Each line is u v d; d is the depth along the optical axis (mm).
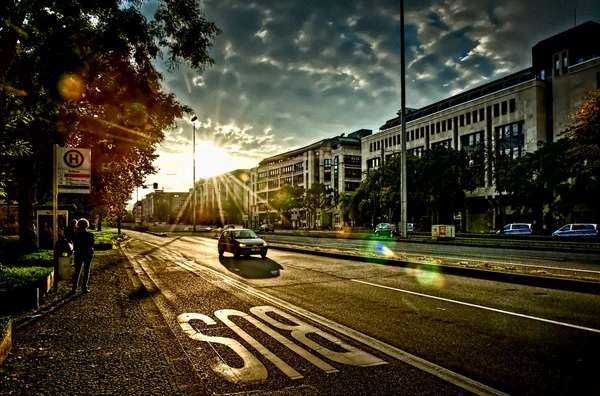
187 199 162125
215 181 140625
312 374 4359
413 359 4773
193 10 13055
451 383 4059
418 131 70625
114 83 14719
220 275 12875
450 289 9484
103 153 17656
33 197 17297
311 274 12727
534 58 55969
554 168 38000
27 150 9914
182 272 13750
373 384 4066
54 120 14539
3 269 10734
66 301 8359
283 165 108438
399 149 74000
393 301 8203
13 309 7512
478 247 24891
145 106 15070
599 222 38531
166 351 5160
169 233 64688
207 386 4043
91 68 13531
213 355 5012
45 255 15289
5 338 4832
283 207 81875
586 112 27125
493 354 4875
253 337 5793
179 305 8125
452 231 30594
